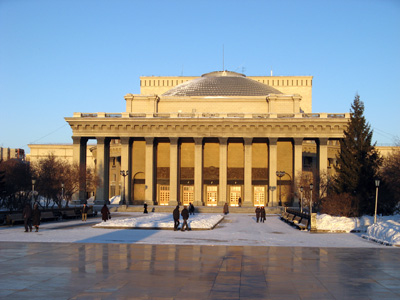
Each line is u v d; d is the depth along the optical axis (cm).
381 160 5400
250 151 8338
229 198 8719
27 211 3425
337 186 5322
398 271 1886
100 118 8388
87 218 5341
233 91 9875
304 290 1538
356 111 5544
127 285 1583
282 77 12200
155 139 8638
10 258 2123
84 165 8131
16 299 1385
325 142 8188
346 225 3934
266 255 2306
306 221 4025
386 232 3022
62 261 2047
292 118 8194
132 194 8781
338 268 1947
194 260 2116
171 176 8338
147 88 12519
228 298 1423
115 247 2536
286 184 8600
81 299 1392
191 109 9294
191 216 5631
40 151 12988
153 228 3781
